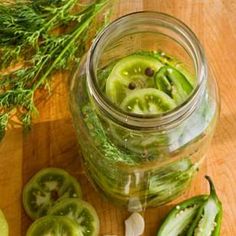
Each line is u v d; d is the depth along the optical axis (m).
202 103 0.55
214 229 0.63
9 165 0.67
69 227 0.63
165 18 0.56
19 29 0.65
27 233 0.63
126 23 0.56
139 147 0.56
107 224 0.65
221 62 0.69
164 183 0.60
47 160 0.67
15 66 0.69
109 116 0.53
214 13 0.71
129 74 0.58
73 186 0.66
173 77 0.58
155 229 0.64
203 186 0.65
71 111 0.60
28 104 0.65
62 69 0.69
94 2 0.70
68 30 0.71
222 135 0.67
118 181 0.60
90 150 0.59
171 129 0.54
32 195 0.65
